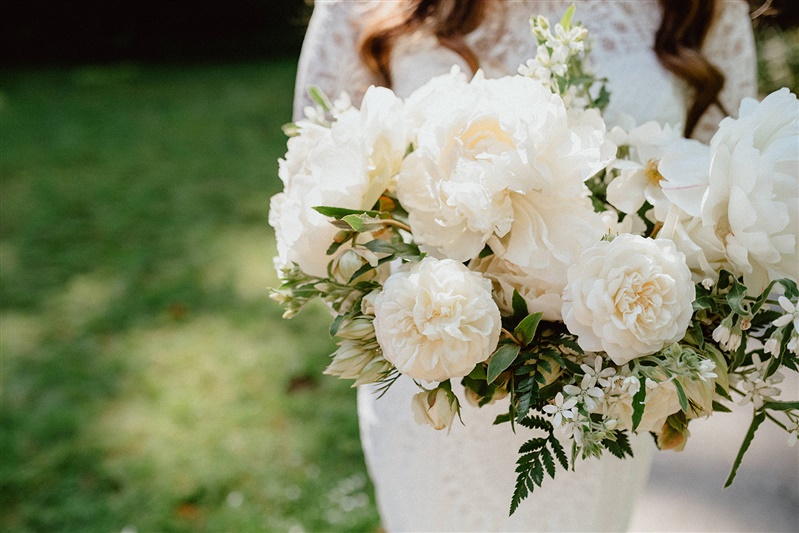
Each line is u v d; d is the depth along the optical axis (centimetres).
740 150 89
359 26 145
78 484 265
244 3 1020
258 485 265
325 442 283
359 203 96
